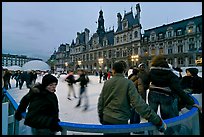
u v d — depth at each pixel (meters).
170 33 48.19
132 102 2.13
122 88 2.23
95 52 70.88
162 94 2.99
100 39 71.00
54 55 116.06
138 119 3.98
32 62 14.91
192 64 42.50
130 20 58.25
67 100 9.05
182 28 46.16
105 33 70.00
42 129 1.97
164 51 48.91
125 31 58.53
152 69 3.15
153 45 51.41
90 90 14.27
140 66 3.94
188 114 2.46
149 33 53.56
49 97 2.08
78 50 81.19
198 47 41.94
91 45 73.94
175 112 3.36
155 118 1.99
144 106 2.06
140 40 53.81
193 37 43.22
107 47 65.12
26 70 14.70
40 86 2.12
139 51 53.84
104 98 2.38
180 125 2.28
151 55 50.88
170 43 47.81
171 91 2.99
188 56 43.41
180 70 8.02
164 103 2.96
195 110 2.70
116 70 2.37
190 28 44.28
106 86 2.37
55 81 2.16
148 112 2.01
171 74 2.96
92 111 6.48
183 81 4.37
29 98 2.15
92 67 71.38
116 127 1.94
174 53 46.56
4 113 2.99
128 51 57.00
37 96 2.07
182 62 44.91
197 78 4.22
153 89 3.10
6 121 3.02
